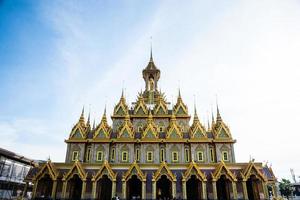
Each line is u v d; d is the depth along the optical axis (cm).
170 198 5031
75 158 5719
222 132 5900
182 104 6738
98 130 5969
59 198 4956
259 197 4866
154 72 8075
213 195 4844
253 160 5075
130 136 5838
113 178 4978
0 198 6197
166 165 5069
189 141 5753
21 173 7294
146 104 7338
